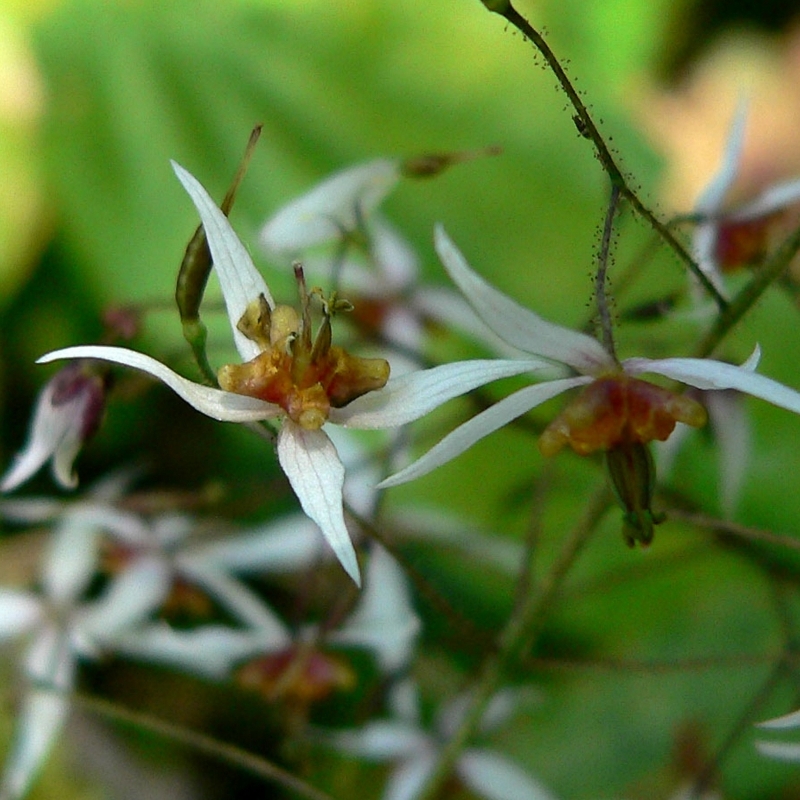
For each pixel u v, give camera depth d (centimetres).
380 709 22
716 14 31
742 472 20
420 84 24
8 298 23
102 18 24
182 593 21
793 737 21
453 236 23
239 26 24
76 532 21
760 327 22
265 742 22
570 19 28
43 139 23
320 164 23
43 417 19
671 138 30
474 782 21
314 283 22
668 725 22
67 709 21
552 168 24
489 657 20
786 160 30
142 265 23
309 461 17
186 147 23
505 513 21
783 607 20
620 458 17
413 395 17
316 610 22
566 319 23
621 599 22
